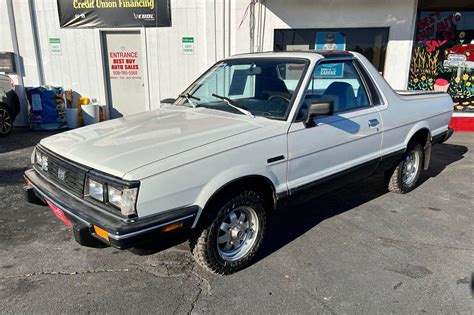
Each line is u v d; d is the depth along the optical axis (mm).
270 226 4023
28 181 3252
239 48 9031
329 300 2779
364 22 8648
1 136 8375
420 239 3729
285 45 9008
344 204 4625
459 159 6730
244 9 8797
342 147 3672
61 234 3799
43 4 9203
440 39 8828
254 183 3096
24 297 2787
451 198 4844
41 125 9109
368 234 3836
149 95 9555
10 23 9156
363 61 4094
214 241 2910
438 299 2789
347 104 3848
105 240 2416
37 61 9477
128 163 2516
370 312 2648
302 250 3514
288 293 2861
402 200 4770
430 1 8477
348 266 3234
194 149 2707
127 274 3109
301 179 3381
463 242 3668
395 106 4320
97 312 2631
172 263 3287
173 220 2520
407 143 4590
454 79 9055
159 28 9125
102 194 2512
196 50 9156
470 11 8609
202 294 2846
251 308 2689
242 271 3162
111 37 9430
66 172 2787
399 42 8703
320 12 8688
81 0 9102
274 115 3332
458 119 9172
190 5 8898
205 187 2699
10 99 8539
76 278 3043
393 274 3109
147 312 2637
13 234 3789
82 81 9609
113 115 9938
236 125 3145
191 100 4035
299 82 3416
